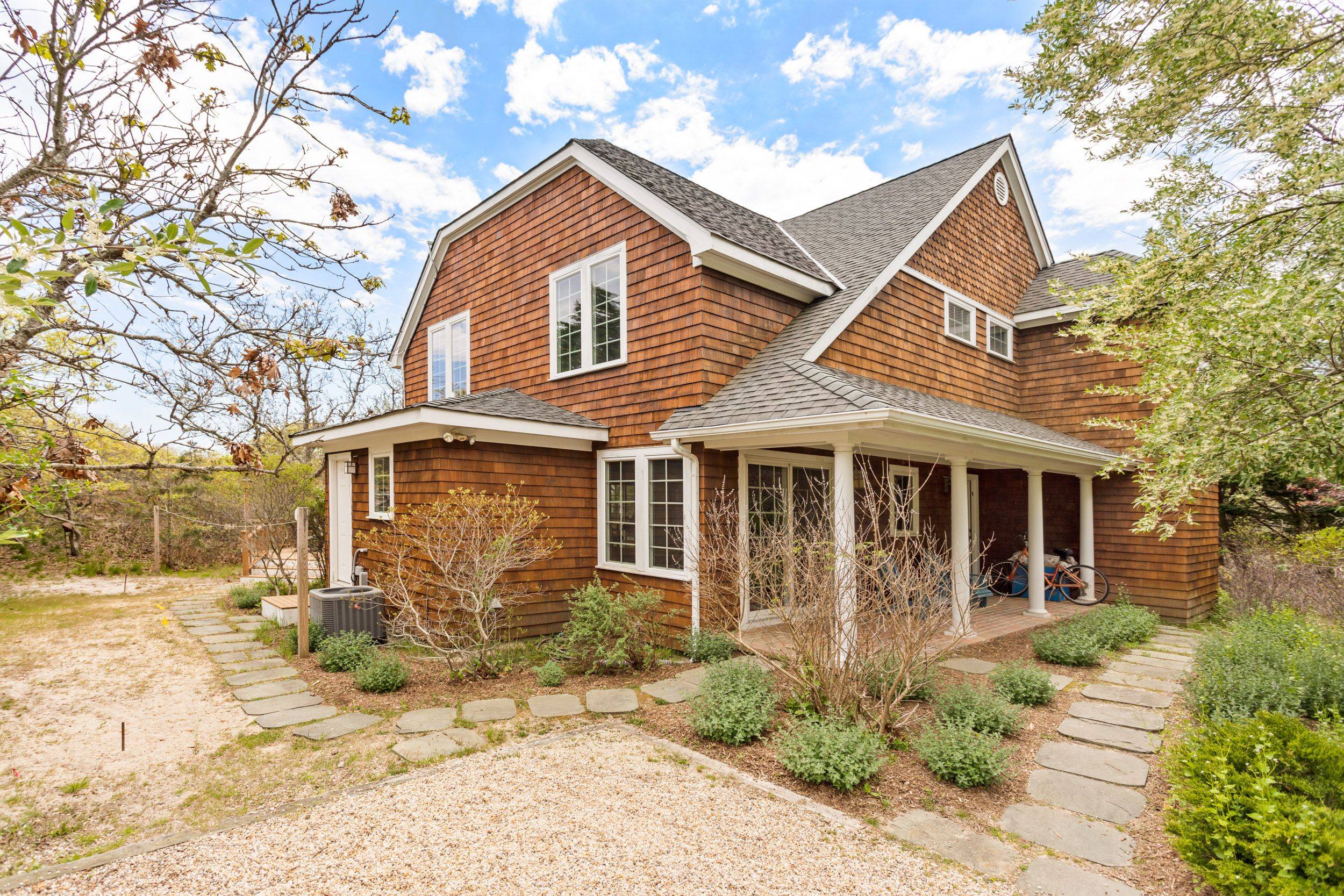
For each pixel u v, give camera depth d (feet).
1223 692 16.92
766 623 26.40
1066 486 36.99
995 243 38.88
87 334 11.51
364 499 31.86
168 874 10.02
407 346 44.09
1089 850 10.86
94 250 6.58
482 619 21.50
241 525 40.83
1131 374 34.63
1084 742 15.72
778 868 10.28
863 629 16.42
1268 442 14.90
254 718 17.01
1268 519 44.60
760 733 15.79
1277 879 8.19
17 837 11.21
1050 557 35.01
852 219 38.04
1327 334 13.52
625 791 12.97
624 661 20.99
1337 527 38.58
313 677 20.63
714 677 17.98
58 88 10.67
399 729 16.22
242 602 32.24
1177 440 16.19
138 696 18.81
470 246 37.01
